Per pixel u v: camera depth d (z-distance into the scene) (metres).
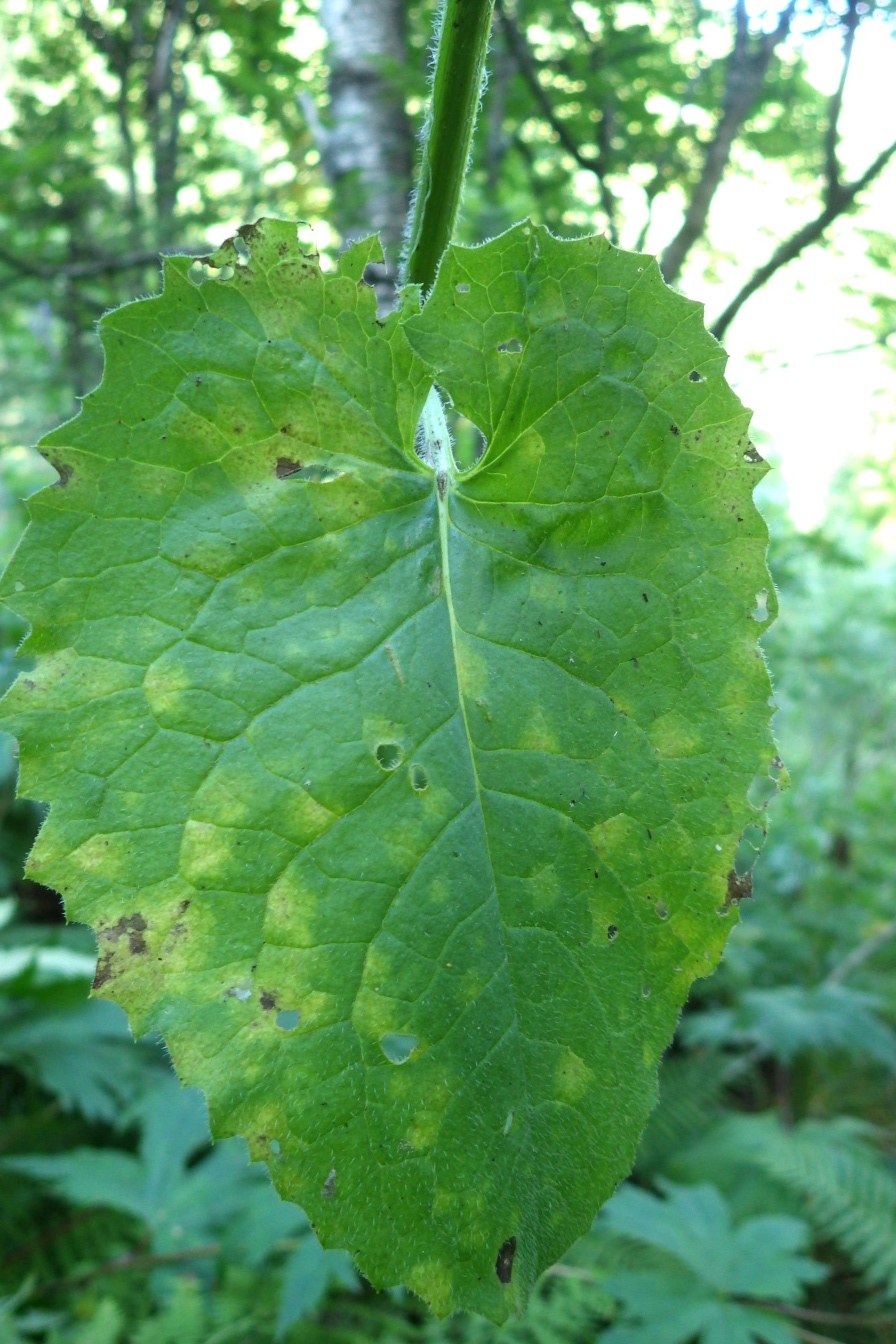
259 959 0.20
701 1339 0.57
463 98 0.24
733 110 0.83
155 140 1.11
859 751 2.08
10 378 1.43
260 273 0.21
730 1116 0.96
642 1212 0.63
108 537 0.21
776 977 1.25
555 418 0.22
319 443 0.22
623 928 0.22
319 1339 0.60
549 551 0.23
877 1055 0.94
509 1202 0.20
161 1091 0.73
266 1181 0.65
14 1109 0.86
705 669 0.22
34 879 0.20
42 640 0.20
